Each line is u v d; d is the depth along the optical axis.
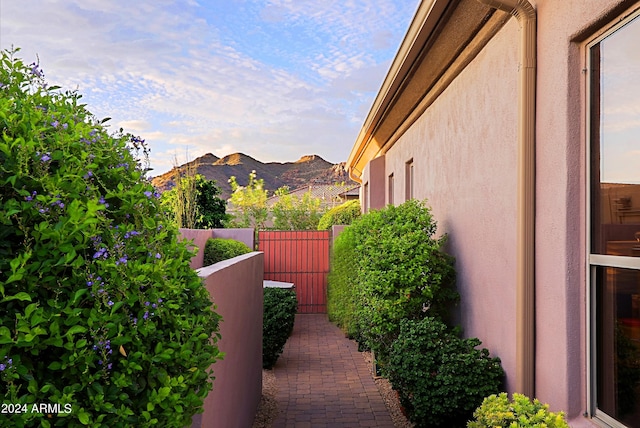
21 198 1.72
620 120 2.92
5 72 2.09
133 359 1.85
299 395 6.55
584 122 3.26
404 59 6.12
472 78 5.25
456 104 5.86
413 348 4.75
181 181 13.53
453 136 5.99
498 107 4.51
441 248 6.45
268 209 21.75
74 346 1.67
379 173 12.43
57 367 1.64
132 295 1.89
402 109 8.40
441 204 6.56
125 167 2.25
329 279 12.61
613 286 3.00
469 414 4.42
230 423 4.00
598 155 3.13
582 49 3.28
